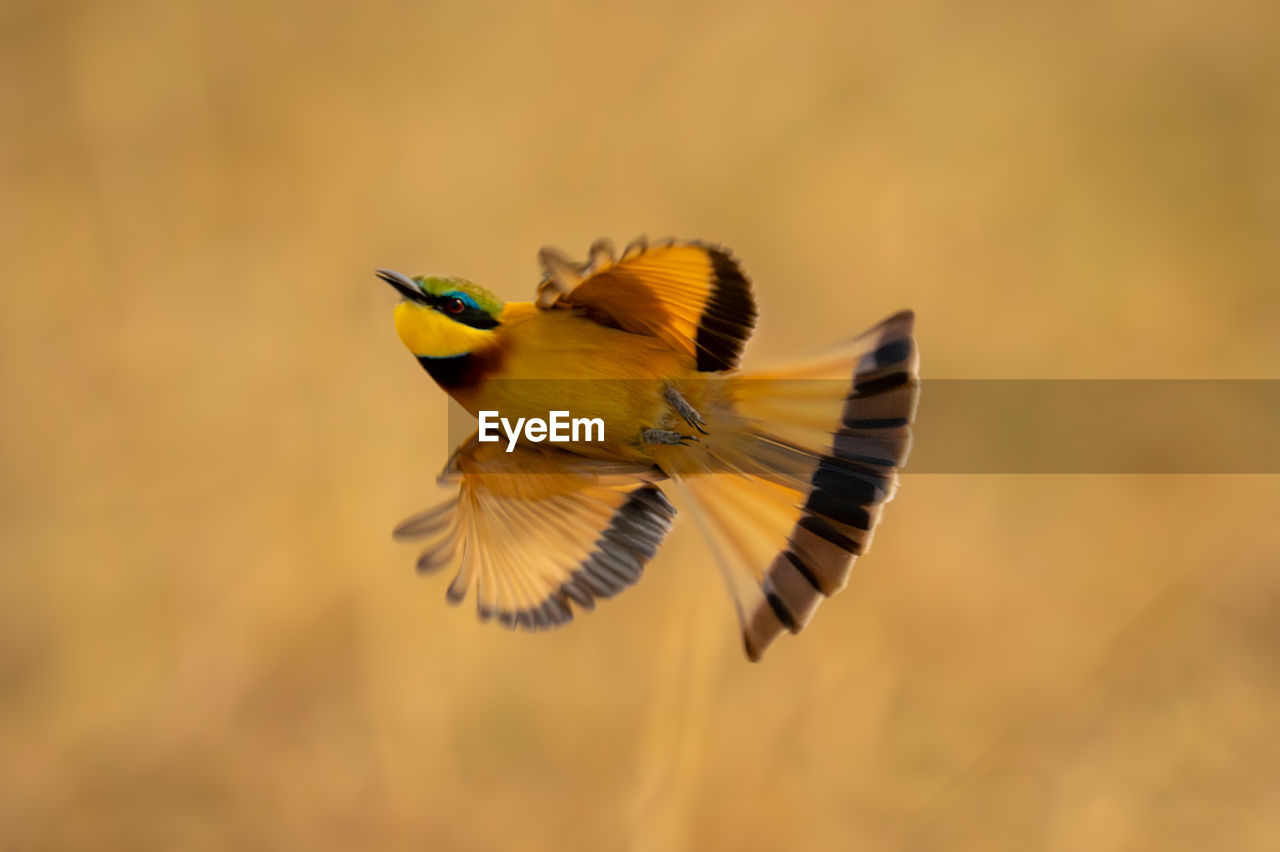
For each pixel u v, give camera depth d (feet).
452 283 13.24
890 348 13.24
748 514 13.25
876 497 13.23
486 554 13.29
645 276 13.12
